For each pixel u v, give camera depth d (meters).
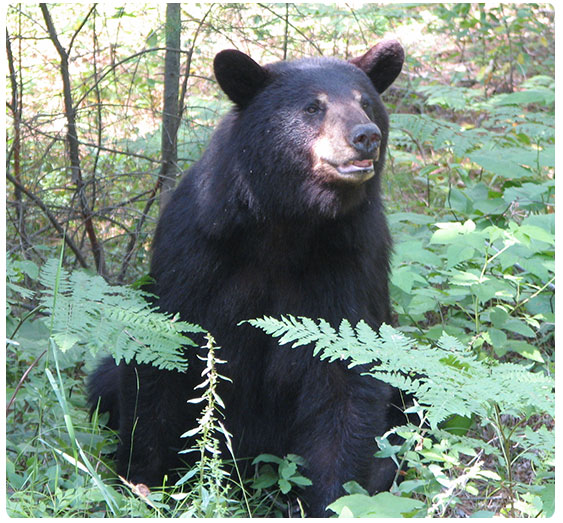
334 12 12.06
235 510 5.87
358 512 4.72
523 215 9.90
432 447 5.68
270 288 6.61
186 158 9.83
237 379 6.71
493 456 6.91
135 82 10.99
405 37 16.06
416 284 8.20
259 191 6.34
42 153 9.77
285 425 6.80
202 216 6.45
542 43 15.97
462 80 15.88
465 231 7.50
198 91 12.51
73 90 10.23
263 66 6.73
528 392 4.83
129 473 6.67
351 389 6.36
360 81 6.60
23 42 11.50
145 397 6.57
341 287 6.55
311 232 6.41
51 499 5.40
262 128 6.34
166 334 5.81
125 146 10.83
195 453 6.85
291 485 6.47
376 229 6.71
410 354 5.14
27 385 6.73
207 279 6.50
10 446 6.24
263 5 9.96
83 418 7.27
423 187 11.82
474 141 10.02
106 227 10.40
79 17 12.31
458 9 14.59
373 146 5.97
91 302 5.99
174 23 9.45
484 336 7.37
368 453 6.35
